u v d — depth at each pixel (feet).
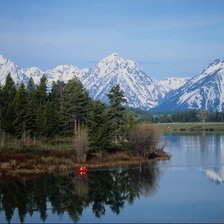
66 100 433.48
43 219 193.16
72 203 223.71
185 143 567.59
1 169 303.27
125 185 269.44
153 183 275.80
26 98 403.75
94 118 381.81
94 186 266.98
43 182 276.82
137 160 382.63
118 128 415.44
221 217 190.70
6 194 242.37
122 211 205.67
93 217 195.52
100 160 366.63
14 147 360.89
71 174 307.58
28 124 402.72
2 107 417.49
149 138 402.93
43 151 363.15
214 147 508.12
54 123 413.18
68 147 385.29
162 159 396.37
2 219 193.36
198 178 290.97
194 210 204.44
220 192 245.45
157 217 192.75
